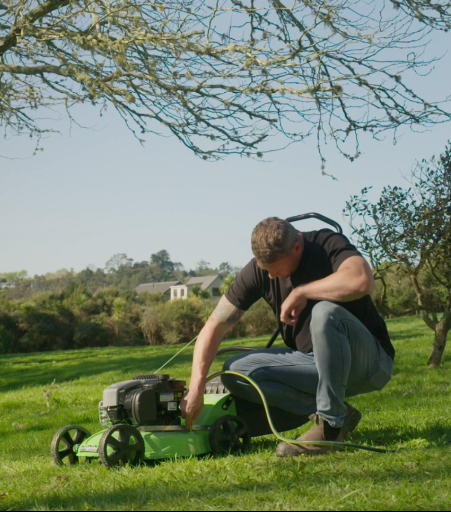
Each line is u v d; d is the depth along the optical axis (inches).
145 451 141.9
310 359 148.9
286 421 157.9
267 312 1536.7
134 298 1936.5
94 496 113.6
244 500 102.1
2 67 281.6
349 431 156.5
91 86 264.7
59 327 1565.0
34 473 151.3
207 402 153.1
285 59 250.8
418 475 114.2
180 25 269.3
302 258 142.7
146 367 673.0
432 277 421.4
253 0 289.6
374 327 148.2
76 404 362.3
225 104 281.1
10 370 788.6
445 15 272.7
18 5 277.4
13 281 3905.0
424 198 361.1
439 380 315.0
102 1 269.0
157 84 272.7
